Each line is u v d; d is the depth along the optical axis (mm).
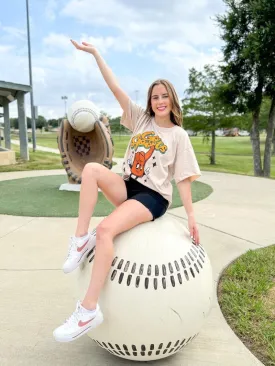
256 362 2566
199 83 21625
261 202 7840
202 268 2387
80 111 8266
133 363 2531
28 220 6297
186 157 2516
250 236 5430
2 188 9469
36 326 3000
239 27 15281
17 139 53688
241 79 15773
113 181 2436
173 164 2553
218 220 6316
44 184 10078
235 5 15188
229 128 23109
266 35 13867
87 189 2328
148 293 2162
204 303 2332
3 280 3891
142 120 2701
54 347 2719
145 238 2322
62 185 9156
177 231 2480
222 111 21312
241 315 3105
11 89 16156
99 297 2221
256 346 2742
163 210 2496
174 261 2270
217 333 2902
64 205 7402
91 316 2117
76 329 2102
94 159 9016
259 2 13969
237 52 15547
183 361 2562
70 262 2260
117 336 2232
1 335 2875
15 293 3590
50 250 4816
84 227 2314
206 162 24500
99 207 7121
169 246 2316
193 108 22031
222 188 9625
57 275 4012
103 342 2330
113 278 2205
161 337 2219
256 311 3143
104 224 2238
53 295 3543
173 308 2186
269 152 16469
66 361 2561
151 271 2207
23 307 3312
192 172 2504
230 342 2785
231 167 21828
